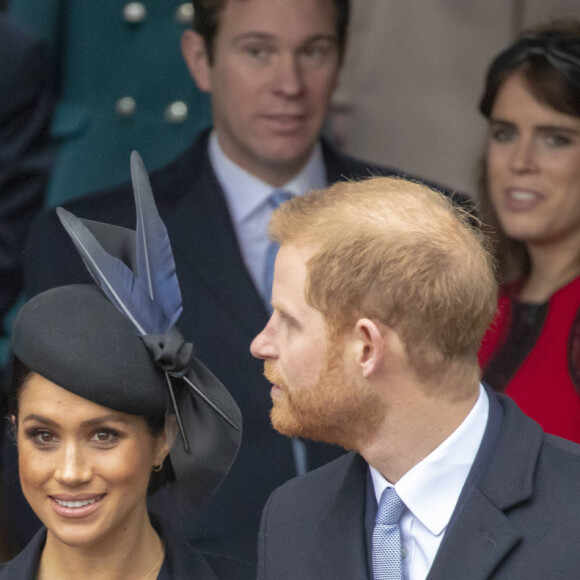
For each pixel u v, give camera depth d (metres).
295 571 8.75
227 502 11.57
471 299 8.11
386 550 8.41
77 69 15.30
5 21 15.41
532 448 8.36
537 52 12.31
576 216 12.32
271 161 12.61
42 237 12.39
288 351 8.35
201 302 12.05
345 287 8.05
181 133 14.89
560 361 11.73
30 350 8.52
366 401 8.23
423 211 8.30
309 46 12.53
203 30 12.83
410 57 17.83
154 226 9.12
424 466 8.28
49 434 8.61
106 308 8.76
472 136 17.59
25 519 10.57
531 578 7.90
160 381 8.73
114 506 8.69
